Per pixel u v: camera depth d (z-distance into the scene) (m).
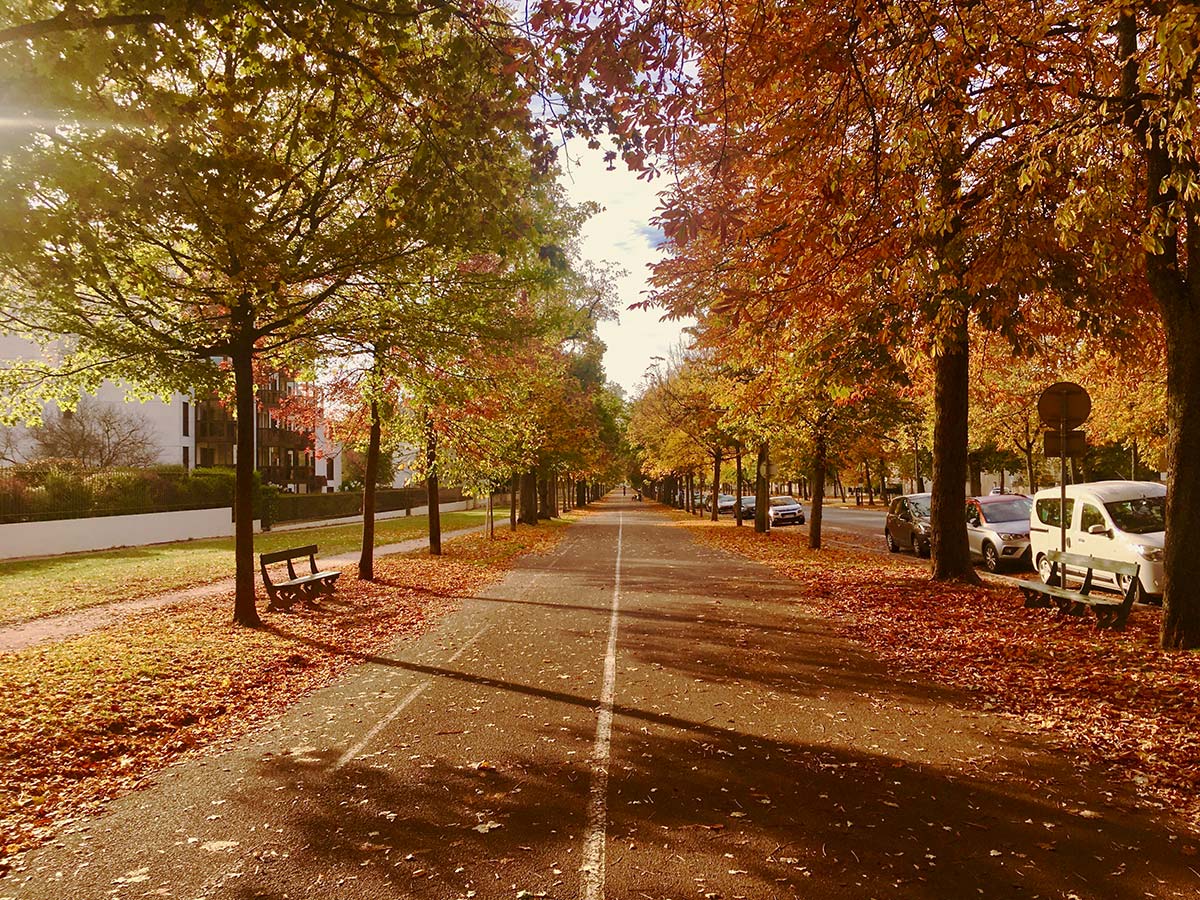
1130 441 24.84
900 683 7.73
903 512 22.12
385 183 10.10
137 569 19.03
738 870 3.96
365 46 7.34
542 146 7.34
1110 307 9.90
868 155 8.26
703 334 13.38
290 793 5.14
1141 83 6.15
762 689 7.57
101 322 10.58
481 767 5.53
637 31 6.16
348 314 11.55
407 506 56.06
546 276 12.12
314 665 9.06
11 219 5.71
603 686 7.81
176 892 3.85
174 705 7.28
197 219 6.99
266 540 30.12
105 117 6.11
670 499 79.69
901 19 6.60
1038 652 8.50
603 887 3.80
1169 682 6.96
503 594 14.89
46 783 5.45
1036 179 7.00
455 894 3.77
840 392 11.52
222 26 6.42
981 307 7.60
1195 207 7.26
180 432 47.94
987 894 3.69
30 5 5.86
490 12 7.22
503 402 18.84
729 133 7.97
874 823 4.50
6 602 13.72
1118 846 4.16
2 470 23.72
